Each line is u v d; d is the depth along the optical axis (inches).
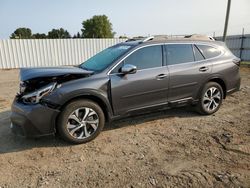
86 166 134.7
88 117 159.8
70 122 155.1
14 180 122.7
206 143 159.3
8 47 631.2
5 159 143.3
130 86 169.6
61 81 155.1
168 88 186.4
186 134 174.7
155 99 182.7
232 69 220.1
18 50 645.3
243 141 160.7
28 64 664.4
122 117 173.5
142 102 177.5
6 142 164.9
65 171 130.1
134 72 168.7
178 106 197.5
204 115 214.4
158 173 125.9
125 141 165.0
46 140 167.2
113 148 155.2
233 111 226.7
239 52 780.6
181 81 191.5
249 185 114.7
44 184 119.0
